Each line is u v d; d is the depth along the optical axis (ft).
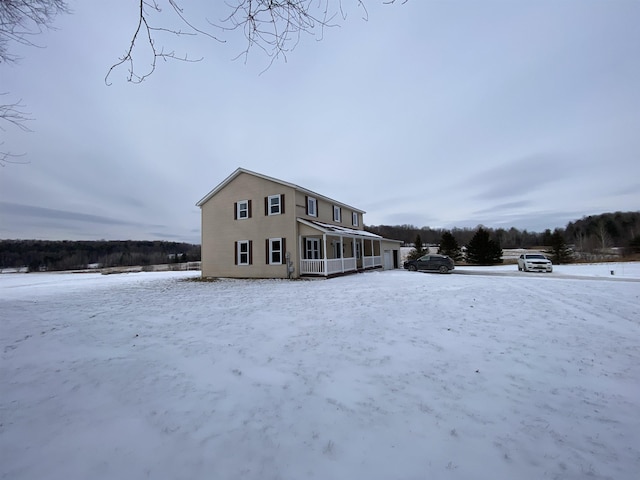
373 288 36.50
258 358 13.33
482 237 103.30
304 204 59.57
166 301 29.19
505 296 29.04
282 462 6.55
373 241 85.40
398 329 17.78
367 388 10.39
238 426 8.02
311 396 9.81
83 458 6.65
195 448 7.05
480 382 10.83
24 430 7.77
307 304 26.13
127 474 6.14
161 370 11.98
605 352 13.71
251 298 30.45
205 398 9.66
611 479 6.03
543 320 19.54
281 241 56.39
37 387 10.43
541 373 11.58
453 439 7.41
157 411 8.81
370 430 7.83
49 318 21.38
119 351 14.23
